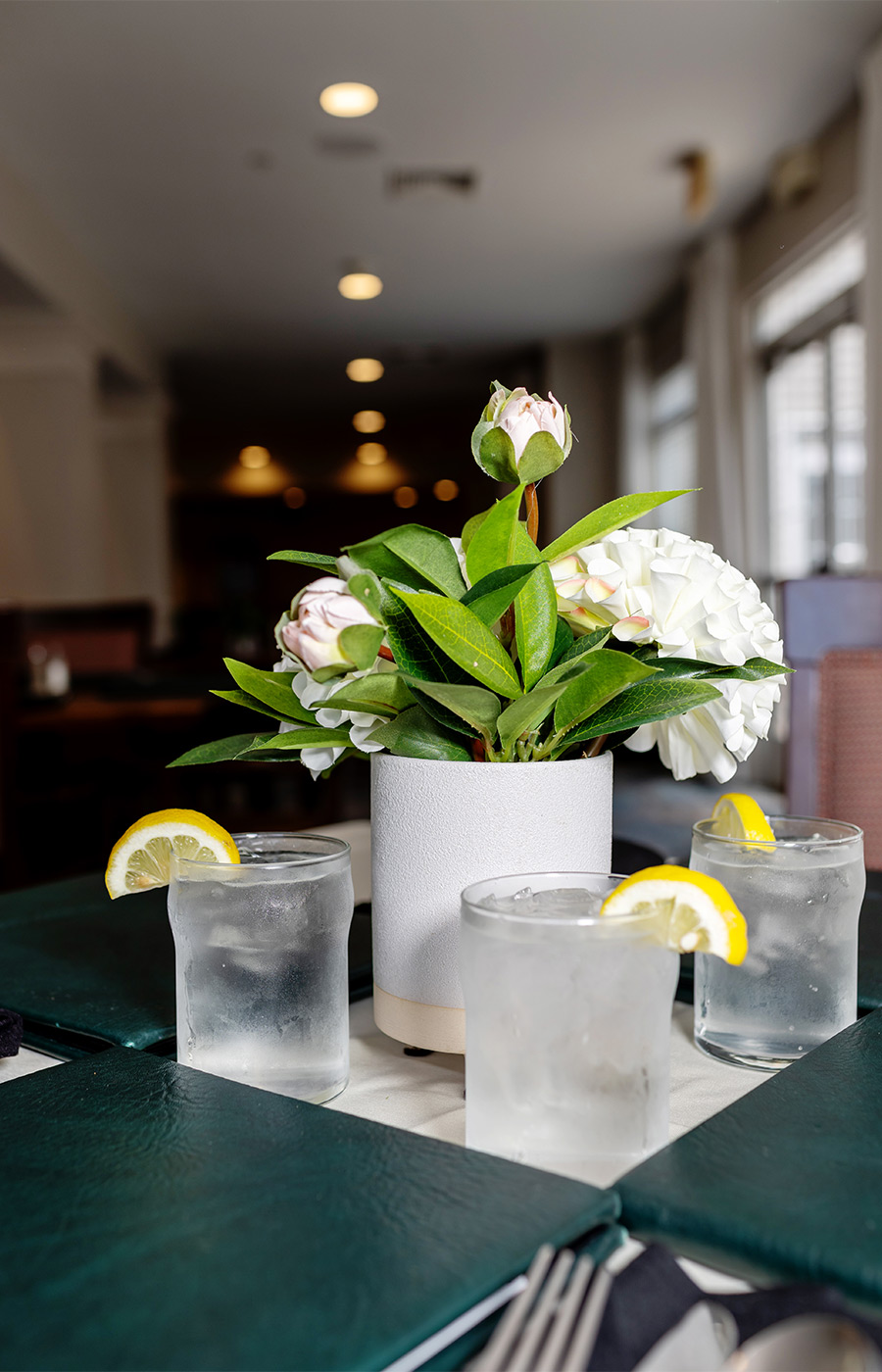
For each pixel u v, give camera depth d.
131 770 3.31
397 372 7.58
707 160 4.21
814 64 3.59
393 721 0.51
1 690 2.59
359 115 3.90
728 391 5.01
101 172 4.37
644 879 0.41
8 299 4.99
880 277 3.24
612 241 5.16
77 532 5.74
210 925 0.48
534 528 0.54
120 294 5.87
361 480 9.64
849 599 1.32
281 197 4.62
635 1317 0.29
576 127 4.02
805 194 4.21
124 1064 0.49
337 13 3.27
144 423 7.23
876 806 1.25
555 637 0.51
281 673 0.54
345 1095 0.51
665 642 0.49
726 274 5.01
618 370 6.71
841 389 4.22
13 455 5.70
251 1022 0.48
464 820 0.50
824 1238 0.33
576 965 0.39
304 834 0.55
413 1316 0.30
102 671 4.19
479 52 3.50
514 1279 0.32
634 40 3.44
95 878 0.92
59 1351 0.29
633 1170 0.38
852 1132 0.41
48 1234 0.35
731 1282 0.34
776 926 0.52
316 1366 0.28
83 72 3.59
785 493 4.73
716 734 0.54
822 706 1.28
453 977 0.51
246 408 8.59
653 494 0.52
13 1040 0.52
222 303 6.04
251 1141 0.41
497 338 6.79
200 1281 0.32
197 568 9.72
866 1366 0.26
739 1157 0.39
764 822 0.53
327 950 0.49
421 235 5.07
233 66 3.57
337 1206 0.36
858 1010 0.58
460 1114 0.48
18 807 2.74
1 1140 0.41
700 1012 0.55
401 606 0.49
